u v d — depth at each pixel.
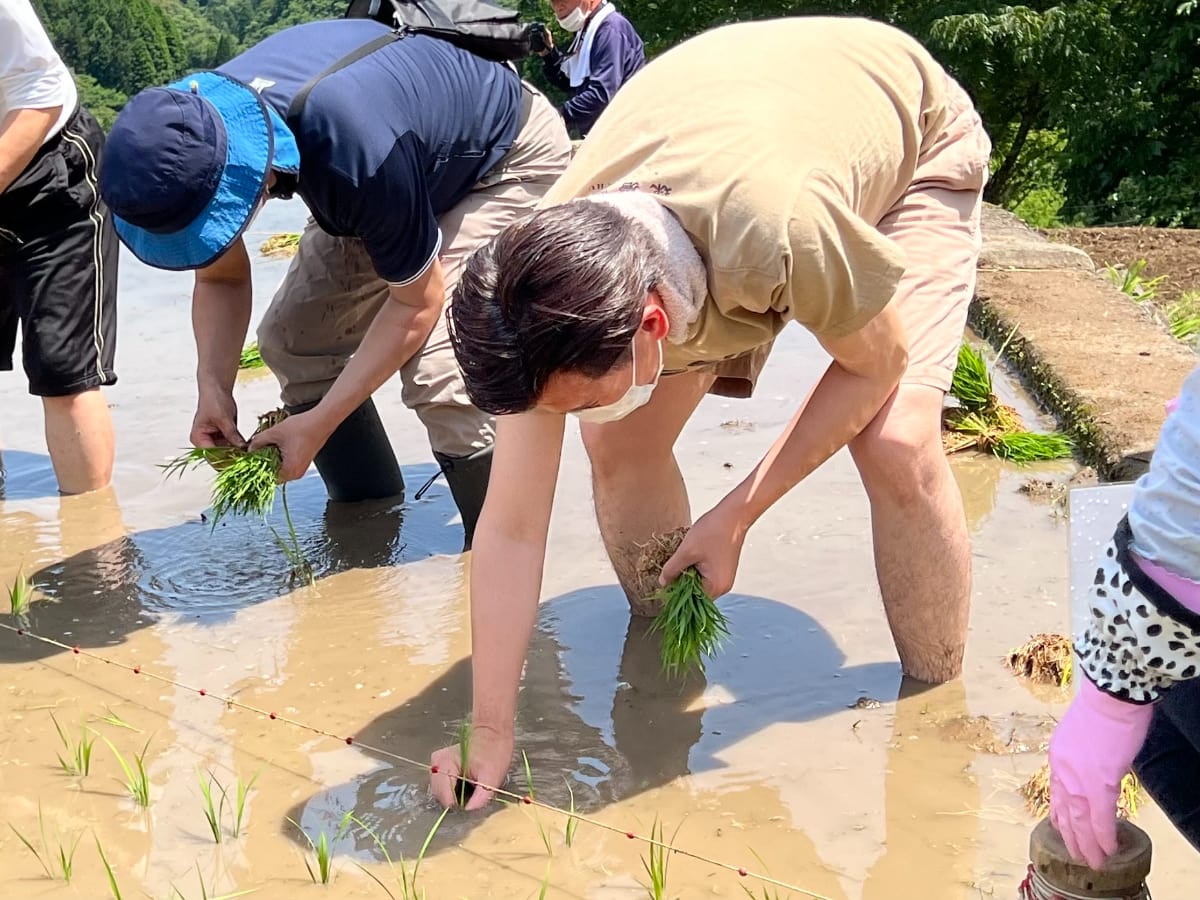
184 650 3.81
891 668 3.52
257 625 3.96
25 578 4.32
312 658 3.74
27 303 4.81
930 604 3.29
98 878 2.75
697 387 3.50
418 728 3.34
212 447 4.13
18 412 6.09
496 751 3.02
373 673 3.64
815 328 2.75
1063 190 15.89
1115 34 15.28
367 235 3.76
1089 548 2.15
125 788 3.09
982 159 3.34
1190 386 1.83
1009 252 7.39
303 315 4.39
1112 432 4.82
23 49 4.30
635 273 2.28
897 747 3.14
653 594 3.65
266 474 3.98
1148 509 1.83
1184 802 2.16
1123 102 14.80
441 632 3.87
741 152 2.57
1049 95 16.08
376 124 3.63
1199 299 7.99
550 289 2.21
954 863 2.70
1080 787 2.03
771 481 3.00
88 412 4.96
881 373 2.92
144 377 6.38
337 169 3.59
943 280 3.23
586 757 3.19
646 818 2.91
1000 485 4.74
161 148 3.36
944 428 5.21
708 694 3.46
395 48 3.93
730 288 2.54
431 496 4.95
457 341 2.29
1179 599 1.83
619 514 3.74
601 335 2.24
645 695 3.48
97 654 3.79
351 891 2.69
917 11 18.08
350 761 3.19
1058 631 3.62
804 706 3.36
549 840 2.84
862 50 2.98
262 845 2.86
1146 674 1.92
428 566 4.35
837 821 2.86
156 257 3.49
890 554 3.27
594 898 2.64
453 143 4.05
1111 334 5.98
